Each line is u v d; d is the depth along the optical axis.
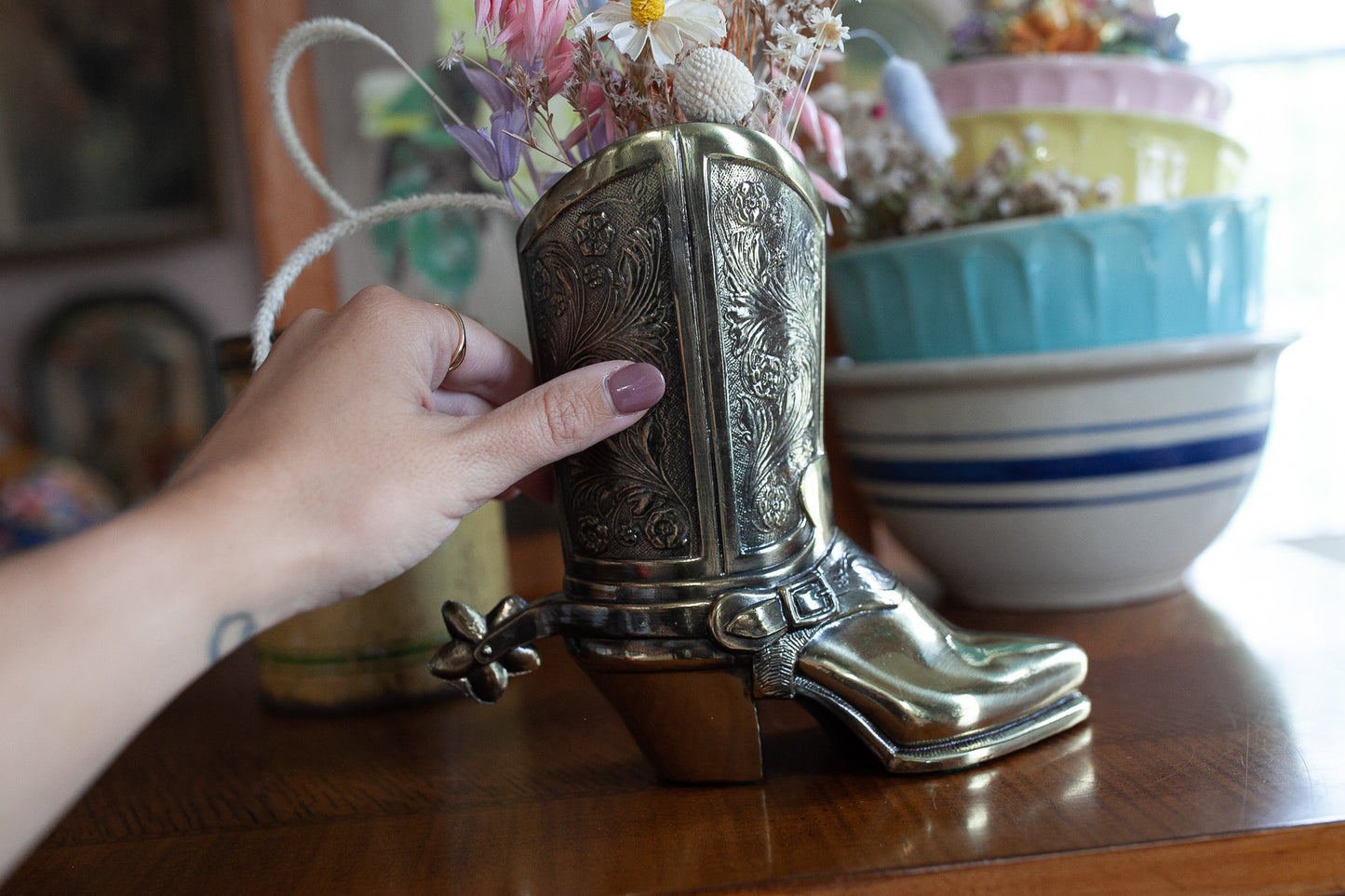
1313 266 1.29
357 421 0.31
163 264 1.34
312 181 0.38
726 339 0.34
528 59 0.34
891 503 0.57
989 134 0.55
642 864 0.32
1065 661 0.39
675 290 0.33
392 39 0.67
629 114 0.35
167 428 1.35
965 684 0.36
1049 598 0.55
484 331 0.37
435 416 0.32
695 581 0.34
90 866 0.35
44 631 0.27
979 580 0.56
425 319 0.34
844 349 0.61
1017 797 0.34
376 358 0.32
